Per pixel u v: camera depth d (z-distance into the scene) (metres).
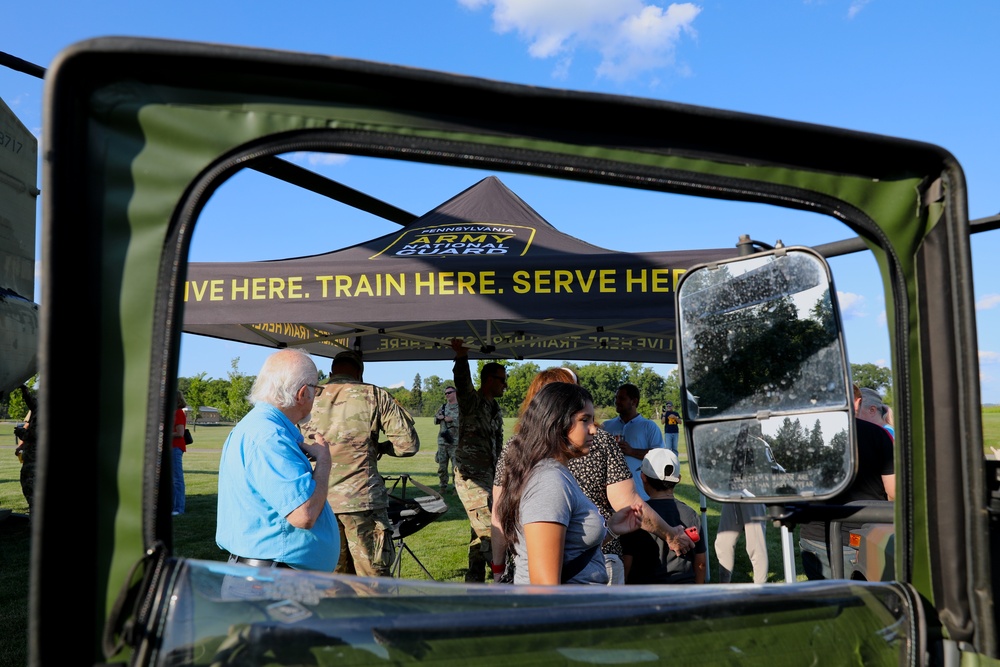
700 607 1.15
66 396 0.86
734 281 1.36
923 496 1.13
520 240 4.94
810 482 1.25
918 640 1.08
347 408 4.18
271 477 2.70
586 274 4.03
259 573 1.09
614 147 1.05
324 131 0.97
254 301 4.17
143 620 0.90
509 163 1.02
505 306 4.05
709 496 1.29
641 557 3.30
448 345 8.44
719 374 1.34
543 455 2.30
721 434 1.32
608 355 8.65
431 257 4.18
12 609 5.06
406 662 1.04
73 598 0.87
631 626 1.12
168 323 0.92
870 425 3.17
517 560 2.35
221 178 0.96
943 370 1.12
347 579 1.12
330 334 7.63
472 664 1.06
